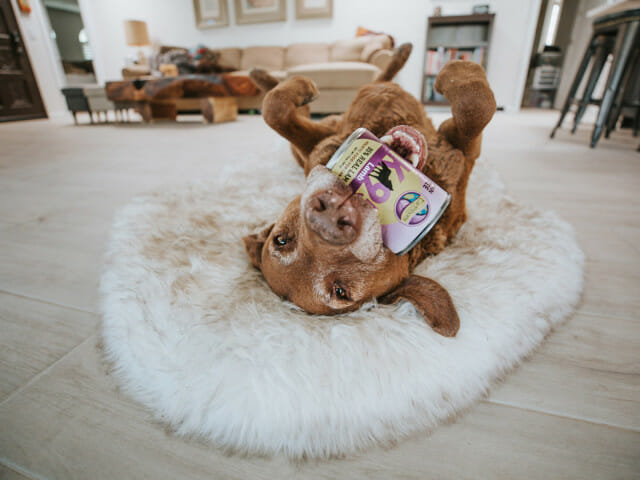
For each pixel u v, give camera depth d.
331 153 0.73
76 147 2.87
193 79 4.02
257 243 0.75
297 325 0.60
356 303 0.58
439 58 5.21
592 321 0.73
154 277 0.75
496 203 1.21
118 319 0.67
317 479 0.47
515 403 0.56
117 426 0.53
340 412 0.52
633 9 2.08
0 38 4.96
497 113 5.26
